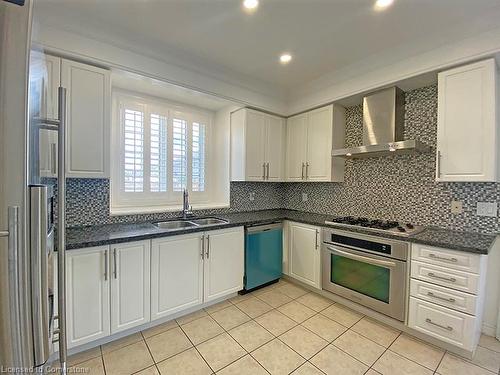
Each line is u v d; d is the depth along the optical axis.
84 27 1.88
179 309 2.29
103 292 1.88
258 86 3.05
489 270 2.08
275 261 3.12
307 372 1.69
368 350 1.91
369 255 2.32
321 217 3.14
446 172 2.05
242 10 1.74
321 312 2.48
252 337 2.07
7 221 0.60
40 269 0.67
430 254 1.94
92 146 2.00
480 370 1.70
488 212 2.09
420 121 2.47
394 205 2.69
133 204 2.87
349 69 2.62
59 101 0.88
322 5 1.68
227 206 3.35
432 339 1.99
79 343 1.78
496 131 1.85
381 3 1.65
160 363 1.77
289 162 3.51
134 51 2.14
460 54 1.93
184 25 1.92
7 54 0.58
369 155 2.76
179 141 3.22
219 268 2.58
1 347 0.62
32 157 0.70
